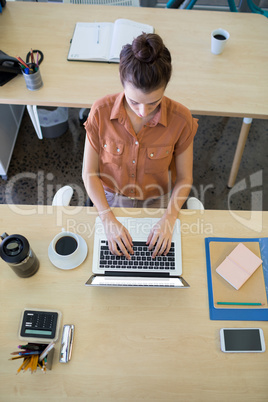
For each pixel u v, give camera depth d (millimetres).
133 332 1185
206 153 2553
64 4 2057
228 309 1230
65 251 1282
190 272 1293
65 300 1228
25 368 1029
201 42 1943
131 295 1244
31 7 2031
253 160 2539
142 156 1415
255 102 1744
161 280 1247
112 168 1494
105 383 1110
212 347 1173
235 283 1256
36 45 1884
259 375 1138
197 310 1229
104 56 1825
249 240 1356
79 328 1185
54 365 1130
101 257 1282
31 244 1316
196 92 1760
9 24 1957
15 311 1207
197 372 1134
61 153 2490
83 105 1709
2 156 2264
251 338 1180
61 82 1764
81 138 2559
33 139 2529
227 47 1934
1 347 1152
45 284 1252
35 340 1166
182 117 1294
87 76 1792
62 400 1087
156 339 1177
